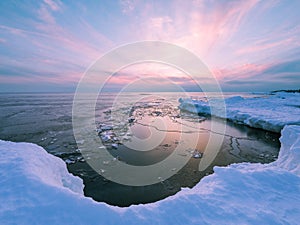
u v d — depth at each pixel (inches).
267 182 126.1
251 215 91.2
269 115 644.1
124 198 211.3
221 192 113.5
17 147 152.9
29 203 84.9
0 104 1186.0
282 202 104.4
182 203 98.3
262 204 102.1
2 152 137.5
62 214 81.3
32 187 94.9
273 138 487.2
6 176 103.2
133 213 87.8
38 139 434.6
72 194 92.4
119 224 81.1
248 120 651.5
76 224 77.9
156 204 98.0
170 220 86.5
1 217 76.7
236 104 1128.8
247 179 129.3
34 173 108.5
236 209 95.7
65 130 522.3
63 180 145.6
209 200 103.4
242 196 109.5
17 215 78.4
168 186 238.8
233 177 132.1
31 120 659.4
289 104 1073.5
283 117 590.6
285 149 228.1
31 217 78.2
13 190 92.4
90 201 89.6
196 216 89.8
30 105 1165.7
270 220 87.8
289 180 128.3
